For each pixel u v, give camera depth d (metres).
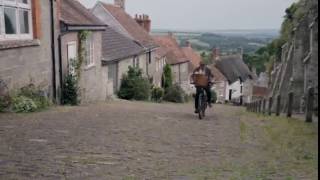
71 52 24.70
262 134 14.41
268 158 10.06
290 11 42.12
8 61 16.81
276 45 50.41
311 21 31.77
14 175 7.37
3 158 8.63
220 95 95.75
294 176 8.11
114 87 39.62
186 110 26.61
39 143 10.41
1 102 15.90
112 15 51.16
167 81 62.41
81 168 8.16
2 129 12.12
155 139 12.17
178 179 7.69
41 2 20.11
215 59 105.62
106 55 37.03
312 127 16.55
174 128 14.92
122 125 14.64
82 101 26.05
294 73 33.00
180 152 10.46
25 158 8.73
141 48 48.47
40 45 20.05
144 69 51.34
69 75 23.67
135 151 10.18
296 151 11.09
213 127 16.00
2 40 16.39
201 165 9.03
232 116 22.89
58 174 7.61
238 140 12.86
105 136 12.05
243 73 112.62
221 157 10.08
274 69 49.47
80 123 14.39
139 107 26.27
